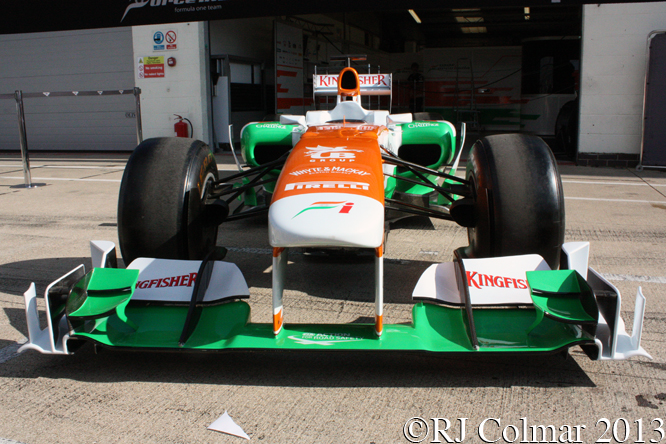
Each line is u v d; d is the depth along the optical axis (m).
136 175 3.08
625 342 2.44
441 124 5.31
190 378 2.59
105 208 6.66
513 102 18.98
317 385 2.51
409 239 5.06
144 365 2.72
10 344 2.94
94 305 2.53
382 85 5.97
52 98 14.02
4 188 8.15
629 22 9.44
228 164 10.28
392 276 3.99
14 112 14.55
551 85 15.36
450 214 3.54
